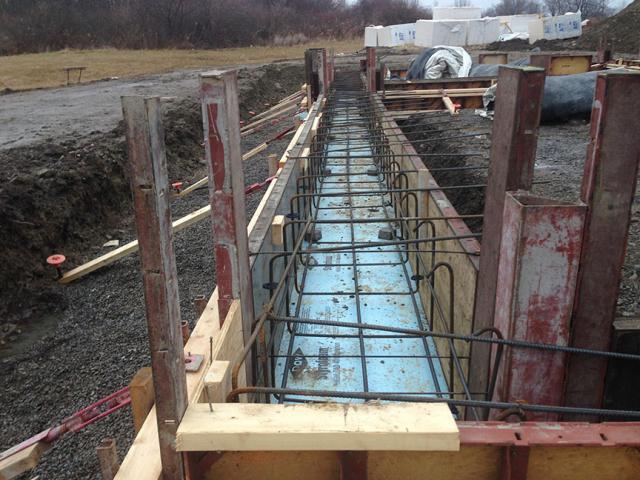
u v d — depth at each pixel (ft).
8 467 13.39
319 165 34.73
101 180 36.27
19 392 19.63
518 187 12.08
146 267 7.14
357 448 7.55
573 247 11.31
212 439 7.68
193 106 57.36
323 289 22.82
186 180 44.93
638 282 16.92
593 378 12.35
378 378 17.88
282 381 16.10
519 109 11.53
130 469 8.13
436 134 43.50
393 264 23.30
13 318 24.95
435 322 20.42
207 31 156.66
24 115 53.42
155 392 7.66
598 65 59.26
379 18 231.09
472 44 145.79
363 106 50.93
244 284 12.56
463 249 16.85
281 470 8.50
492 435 8.01
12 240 27.27
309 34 199.21
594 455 8.30
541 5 347.36
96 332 23.29
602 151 10.81
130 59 118.01
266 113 71.97
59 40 132.05
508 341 11.48
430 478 8.48
